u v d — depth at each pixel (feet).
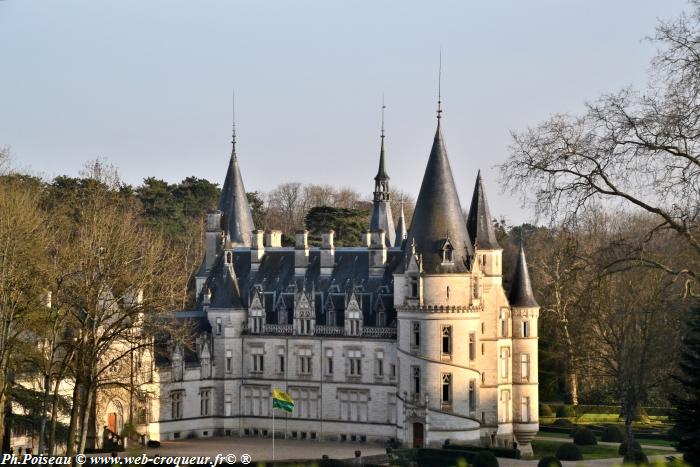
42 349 389.60
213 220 606.96
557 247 563.07
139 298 454.40
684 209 222.07
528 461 466.29
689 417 328.29
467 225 544.21
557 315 591.37
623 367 478.18
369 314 548.72
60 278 370.94
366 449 518.78
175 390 547.90
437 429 506.48
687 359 342.44
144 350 462.19
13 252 367.86
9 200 398.21
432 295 509.35
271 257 593.42
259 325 573.33
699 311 351.25
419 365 511.40
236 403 574.56
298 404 562.66
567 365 599.98
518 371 541.34
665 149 218.59
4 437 406.41
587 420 613.93
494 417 528.63
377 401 543.39
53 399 395.75
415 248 514.27
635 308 458.91
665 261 350.64
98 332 444.55
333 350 555.69
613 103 252.83
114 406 502.79
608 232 503.20
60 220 508.94
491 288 533.14
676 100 219.00
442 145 523.70
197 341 564.71
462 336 510.58
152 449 504.84
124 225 472.85
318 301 565.53
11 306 369.50
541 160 226.38
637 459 386.52
